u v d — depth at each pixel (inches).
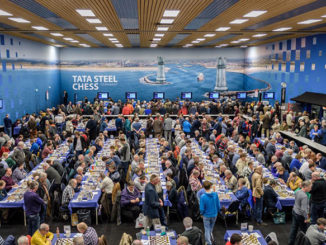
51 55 1042.7
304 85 777.6
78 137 548.4
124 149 473.7
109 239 332.8
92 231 262.7
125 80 1155.3
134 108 961.5
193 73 1165.1
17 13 430.9
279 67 907.4
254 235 269.6
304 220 299.7
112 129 730.8
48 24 541.6
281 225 361.1
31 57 872.9
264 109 862.5
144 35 712.4
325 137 563.5
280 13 421.1
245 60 1164.5
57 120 767.7
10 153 526.0
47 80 1006.4
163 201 353.1
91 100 1160.2
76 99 1136.2
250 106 968.3
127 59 1146.0
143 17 463.5
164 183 395.2
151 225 321.1
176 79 1165.1
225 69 1168.2
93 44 981.8
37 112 923.4
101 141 557.6
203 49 1155.3
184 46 1080.2
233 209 342.6
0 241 262.2
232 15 440.8
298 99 749.9
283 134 659.4
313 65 733.9
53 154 531.8
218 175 420.2
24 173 425.7
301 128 623.8
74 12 423.5
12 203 346.3
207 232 295.0
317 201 313.3
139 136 648.4
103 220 373.7
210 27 571.2
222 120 743.1
